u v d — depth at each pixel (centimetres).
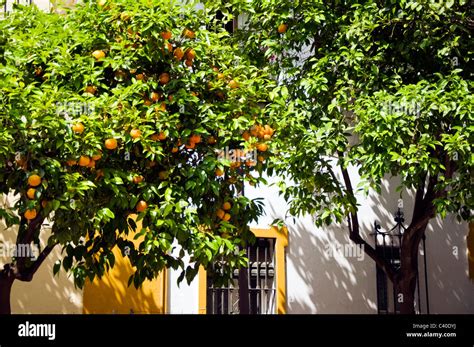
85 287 1057
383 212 1271
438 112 832
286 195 958
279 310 1152
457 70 835
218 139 736
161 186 685
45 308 1032
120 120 666
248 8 930
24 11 763
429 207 962
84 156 641
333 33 953
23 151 619
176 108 728
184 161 723
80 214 647
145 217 685
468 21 891
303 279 1187
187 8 754
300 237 1198
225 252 734
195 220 695
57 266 705
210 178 720
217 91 748
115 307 1068
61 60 687
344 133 885
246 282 1156
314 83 887
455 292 1295
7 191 662
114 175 657
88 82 698
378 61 912
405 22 884
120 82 720
